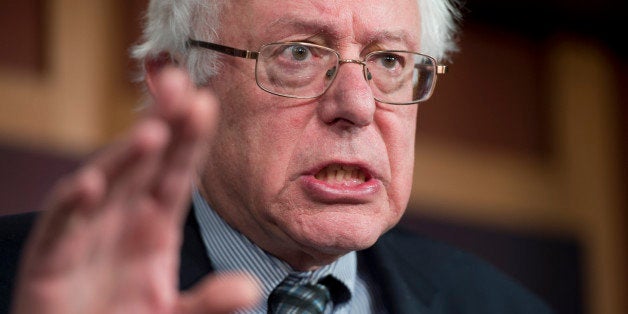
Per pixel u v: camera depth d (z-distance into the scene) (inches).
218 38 79.0
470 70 193.2
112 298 45.6
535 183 197.2
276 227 76.5
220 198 80.4
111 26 159.9
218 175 79.7
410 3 80.7
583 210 202.1
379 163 75.4
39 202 137.6
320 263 80.5
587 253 197.5
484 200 188.5
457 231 179.9
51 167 140.4
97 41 157.9
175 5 83.4
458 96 190.9
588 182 203.5
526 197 194.9
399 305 88.4
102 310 45.3
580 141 204.7
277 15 76.0
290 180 74.6
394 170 78.1
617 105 211.0
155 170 44.1
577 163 203.3
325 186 73.9
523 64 201.2
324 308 82.3
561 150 202.7
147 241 45.9
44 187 138.9
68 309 44.1
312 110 75.2
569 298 190.5
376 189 75.7
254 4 77.1
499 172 192.2
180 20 82.5
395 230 103.2
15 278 77.3
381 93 77.9
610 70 211.0
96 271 45.0
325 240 73.7
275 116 75.4
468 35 194.1
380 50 77.5
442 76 189.6
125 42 160.9
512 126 197.2
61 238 42.8
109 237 44.3
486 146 193.0
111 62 159.2
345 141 74.3
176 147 43.4
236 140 77.1
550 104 203.3
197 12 80.9
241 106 76.7
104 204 43.3
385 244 98.1
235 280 46.4
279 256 81.3
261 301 80.6
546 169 199.6
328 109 74.4
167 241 46.1
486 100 194.4
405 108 79.5
